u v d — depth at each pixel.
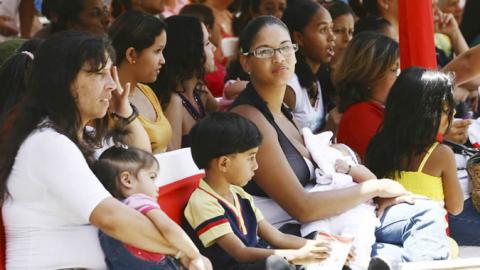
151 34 10.95
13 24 17.17
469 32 18.33
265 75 10.51
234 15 20.42
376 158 11.19
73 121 7.85
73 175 7.62
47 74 7.79
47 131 7.76
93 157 8.41
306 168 10.73
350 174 10.85
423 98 10.80
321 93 14.51
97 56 7.81
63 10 14.56
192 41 12.30
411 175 11.02
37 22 19.62
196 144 9.20
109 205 7.62
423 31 11.73
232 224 9.12
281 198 10.13
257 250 8.84
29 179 7.73
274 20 10.66
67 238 7.88
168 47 12.23
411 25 11.73
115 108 9.45
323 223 10.14
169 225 7.84
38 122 7.85
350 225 10.04
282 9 18.14
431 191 10.99
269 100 10.73
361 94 12.40
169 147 11.81
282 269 8.44
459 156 13.02
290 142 10.66
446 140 13.11
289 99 13.34
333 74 13.26
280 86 10.66
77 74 7.77
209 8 17.44
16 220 7.84
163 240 7.85
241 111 10.40
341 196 10.13
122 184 8.30
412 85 10.87
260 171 10.16
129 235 7.67
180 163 9.48
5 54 11.52
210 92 15.28
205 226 8.93
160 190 9.10
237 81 14.46
